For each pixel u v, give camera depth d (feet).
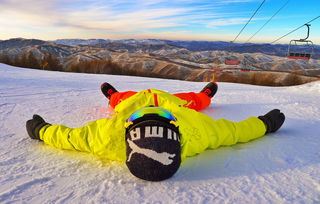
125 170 7.17
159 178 6.16
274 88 32.94
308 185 6.24
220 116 14.87
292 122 12.77
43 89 27.61
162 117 6.28
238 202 5.57
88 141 8.00
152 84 38.32
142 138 5.93
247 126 9.32
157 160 5.86
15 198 5.69
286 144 9.20
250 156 8.14
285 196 5.77
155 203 5.54
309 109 16.34
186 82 43.68
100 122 8.31
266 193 5.92
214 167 7.37
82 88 29.48
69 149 8.68
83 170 7.16
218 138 8.53
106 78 48.42
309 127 11.73
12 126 12.44
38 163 7.66
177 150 6.07
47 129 8.90
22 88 27.91
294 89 28.48
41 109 16.87
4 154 8.41
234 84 43.37
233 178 6.70
